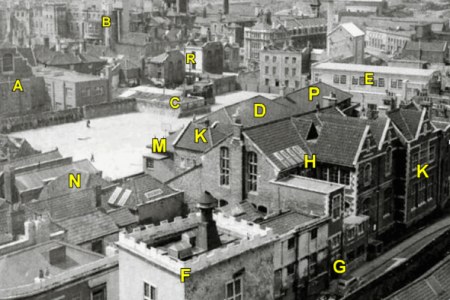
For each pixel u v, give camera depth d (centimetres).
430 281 6034
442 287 6062
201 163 9175
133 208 8838
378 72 17325
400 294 5791
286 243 7356
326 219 7869
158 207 9150
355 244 8488
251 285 5809
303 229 7531
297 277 7575
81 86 18312
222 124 10919
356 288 7494
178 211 9425
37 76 18750
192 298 5356
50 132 16300
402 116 9950
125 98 19150
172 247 5500
